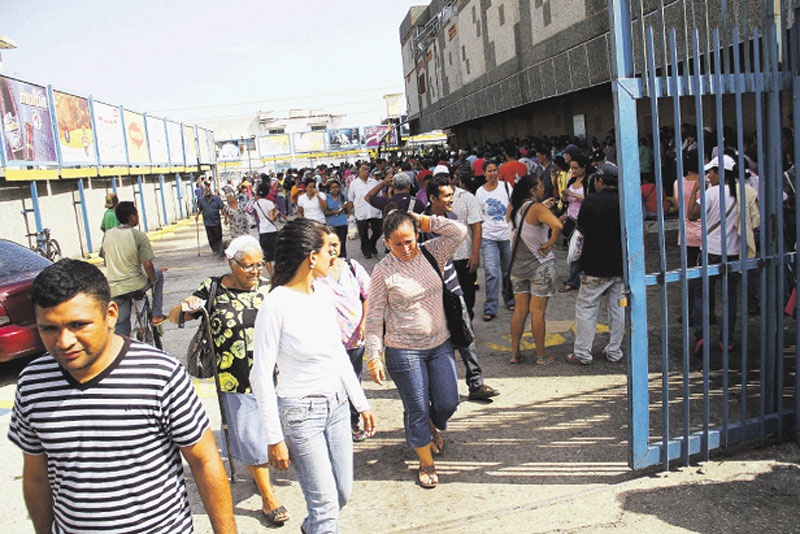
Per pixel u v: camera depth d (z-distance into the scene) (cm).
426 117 4347
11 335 705
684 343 399
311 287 332
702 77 381
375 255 1424
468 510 392
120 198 2473
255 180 4009
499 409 541
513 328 647
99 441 206
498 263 809
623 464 427
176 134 3453
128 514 210
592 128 2097
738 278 653
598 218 593
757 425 426
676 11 1056
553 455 451
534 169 1464
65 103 1955
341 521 395
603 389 561
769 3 400
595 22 1570
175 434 216
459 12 2953
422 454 426
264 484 399
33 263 814
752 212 618
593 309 617
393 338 423
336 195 1223
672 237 1134
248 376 393
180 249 2092
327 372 323
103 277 210
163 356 217
